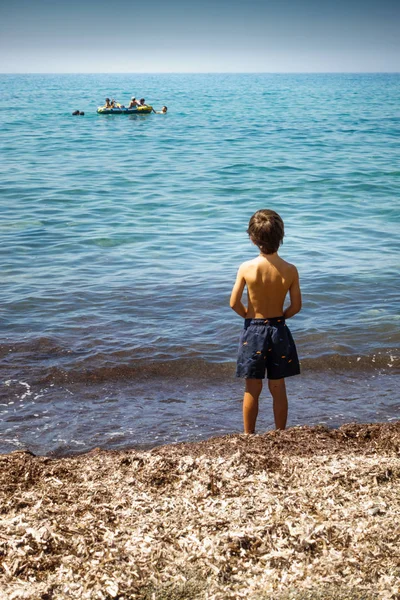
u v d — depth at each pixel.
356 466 4.11
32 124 48.31
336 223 15.52
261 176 24.03
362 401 6.35
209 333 8.16
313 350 7.62
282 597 2.80
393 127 46.91
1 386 6.61
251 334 4.97
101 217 16.23
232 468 4.12
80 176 23.67
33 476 4.13
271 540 3.21
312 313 8.90
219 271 11.12
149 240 13.66
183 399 6.44
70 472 4.19
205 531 3.33
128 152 31.92
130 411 6.14
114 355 7.43
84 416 6.02
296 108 70.88
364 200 18.89
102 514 3.55
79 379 6.83
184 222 15.71
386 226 15.07
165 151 32.47
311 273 10.91
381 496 3.69
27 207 17.48
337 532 3.26
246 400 5.17
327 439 4.82
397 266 11.35
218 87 161.75
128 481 4.02
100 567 3.04
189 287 10.12
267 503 3.62
